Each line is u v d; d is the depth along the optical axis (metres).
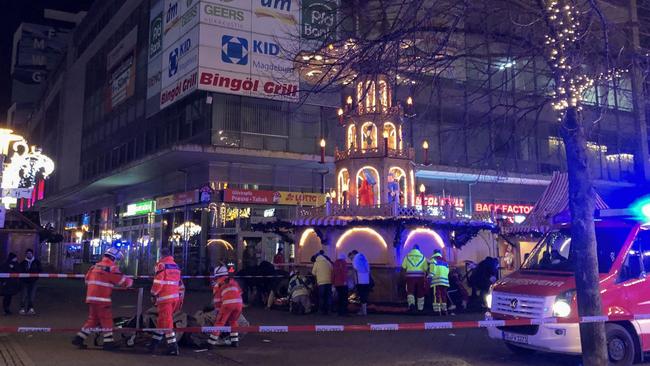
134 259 32.34
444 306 15.17
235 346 10.19
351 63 6.93
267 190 25.89
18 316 14.36
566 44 6.61
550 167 30.12
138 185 33.12
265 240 25.45
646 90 8.01
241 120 25.42
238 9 25.48
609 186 20.77
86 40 45.19
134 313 15.14
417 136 26.25
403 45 6.96
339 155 18.31
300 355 9.46
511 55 7.32
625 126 18.75
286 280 17.48
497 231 17.88
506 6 6.98
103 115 39.47
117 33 37.75
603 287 8.46
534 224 19.05
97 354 9.29
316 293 16.06
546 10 6.52
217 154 23.80
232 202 24.66
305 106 26.72
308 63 7.62
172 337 9.30
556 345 8.23
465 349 10.09
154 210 29.91
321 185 27.39
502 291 9.21
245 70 25.25
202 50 24.72
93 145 41.06
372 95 17.58
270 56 25.70
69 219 47.28
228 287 10.20
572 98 6.57
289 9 26.44
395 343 10.70
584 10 6.91
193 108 26.52
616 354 8.32
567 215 13.36
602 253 9.04
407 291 15.42
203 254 24.78
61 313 15.09
